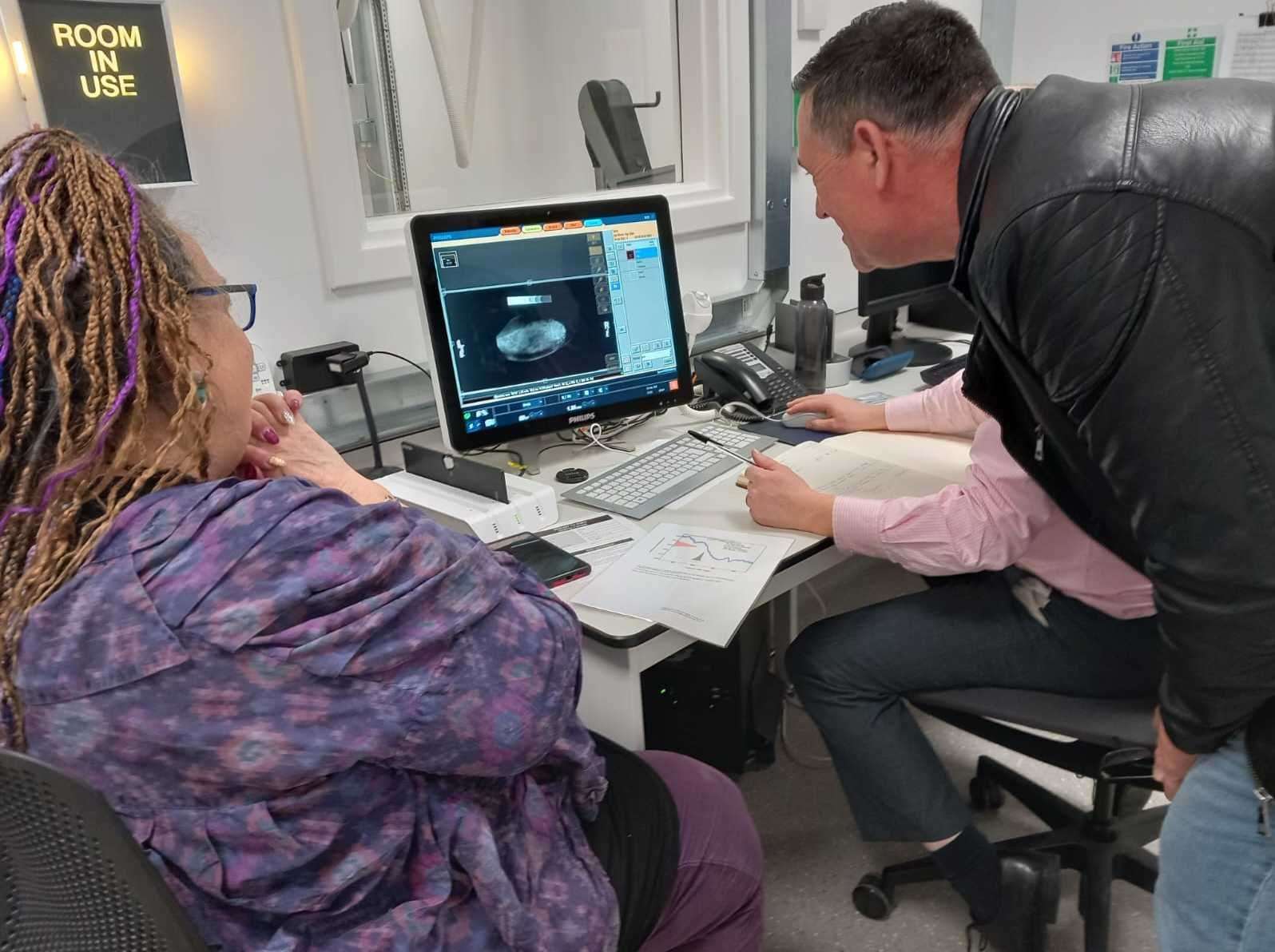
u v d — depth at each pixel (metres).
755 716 1.98
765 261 2.34
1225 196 0.75
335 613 0.63
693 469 1.62
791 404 1.86
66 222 0.62
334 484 1.14
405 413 1.75
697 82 2.17
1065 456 1.05
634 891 0.92
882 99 1.00
